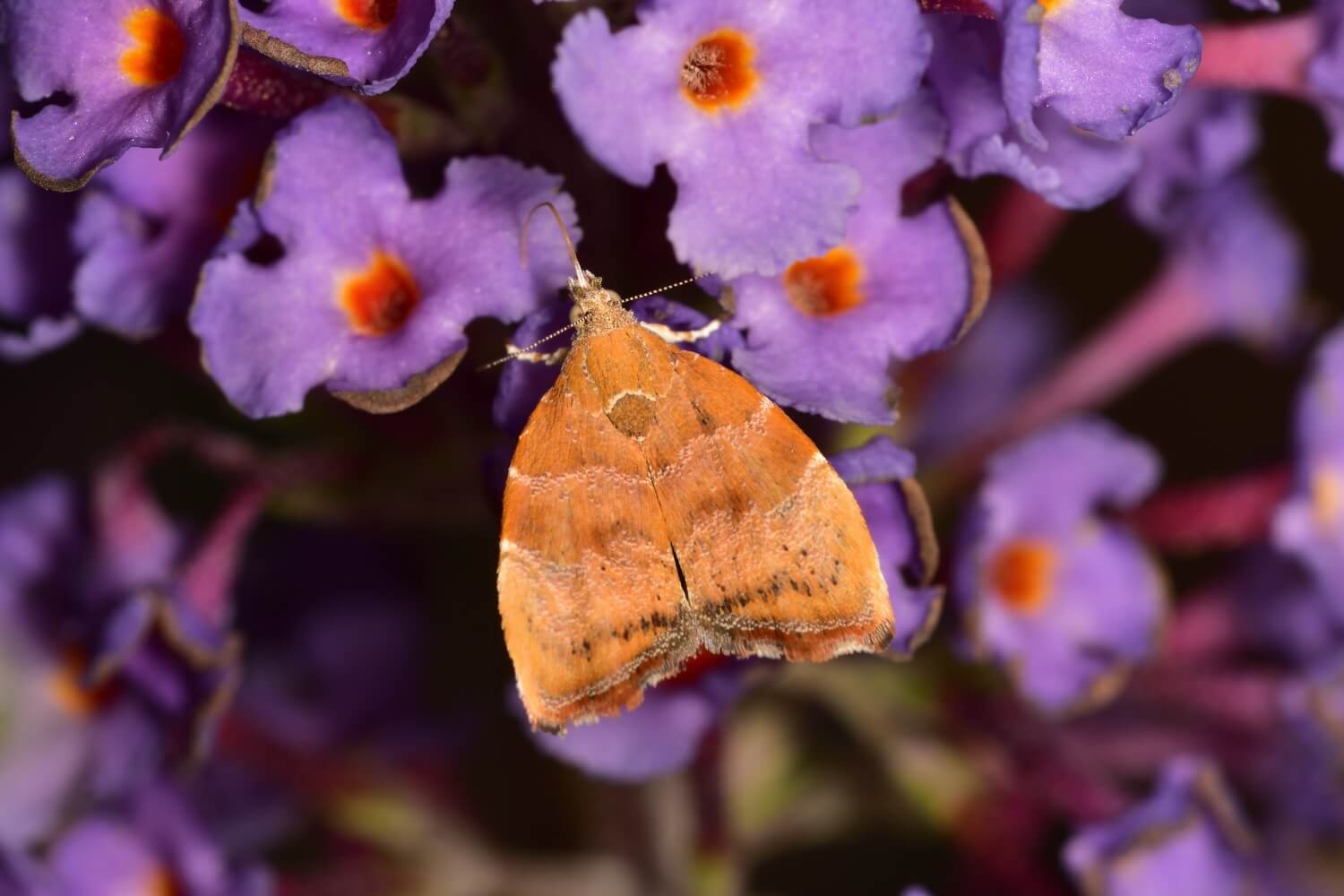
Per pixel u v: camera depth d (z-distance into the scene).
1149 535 0.11
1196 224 0.11
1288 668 0.11
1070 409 0.11
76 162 0.09
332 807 0.11
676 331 0.09
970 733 0.10
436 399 0.10
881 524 0.09
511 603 0.09
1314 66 0.10
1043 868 0.11
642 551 0.09
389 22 0.09
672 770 0.09
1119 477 0.10
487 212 0.09
